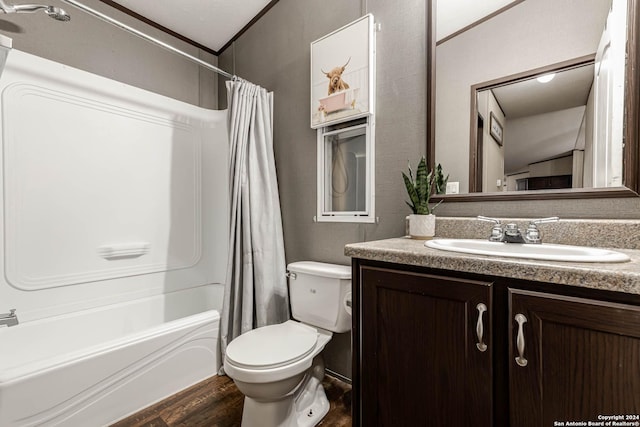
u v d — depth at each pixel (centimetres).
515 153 113
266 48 212
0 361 144
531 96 110
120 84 196
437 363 82
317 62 170
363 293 98
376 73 150
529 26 111
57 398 119
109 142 192
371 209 152
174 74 237
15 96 157
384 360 93
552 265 64
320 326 151
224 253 239
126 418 136
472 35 123
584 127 99
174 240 224
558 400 64
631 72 90
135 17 215
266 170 186
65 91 174
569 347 62
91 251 184
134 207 203
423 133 135
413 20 138
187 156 233
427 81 133
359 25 151
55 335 162
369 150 153
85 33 193
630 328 56
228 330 178
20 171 159
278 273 187
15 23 167
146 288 209
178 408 143
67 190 175
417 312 86
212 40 247
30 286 162
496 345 73
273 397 118
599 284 58
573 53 102
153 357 147
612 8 95
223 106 257
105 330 182
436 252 86
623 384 57
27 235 161
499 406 73
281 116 201
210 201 244
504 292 72
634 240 85
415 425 87
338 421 138
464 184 126
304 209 187
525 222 105
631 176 90
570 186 102
